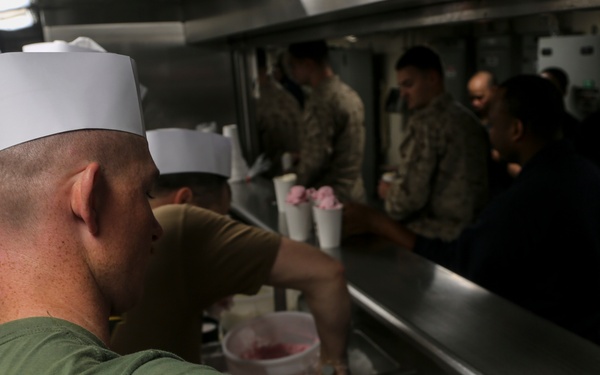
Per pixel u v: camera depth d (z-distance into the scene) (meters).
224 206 1.24
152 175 0.60
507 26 3.75
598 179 1.48
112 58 0.58
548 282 1.47
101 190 0.53
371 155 4.91
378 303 1.06
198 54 2.53
